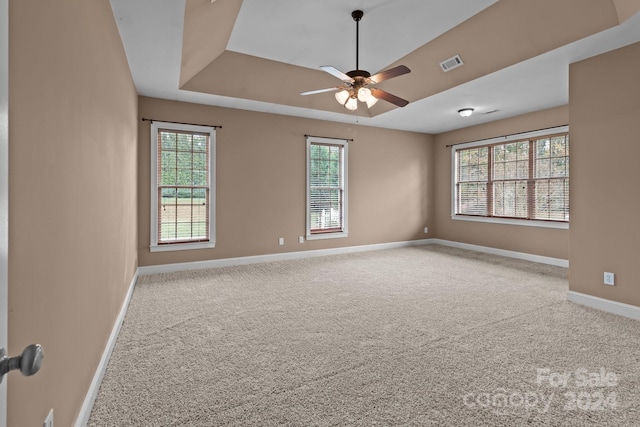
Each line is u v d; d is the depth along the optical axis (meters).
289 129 5.59
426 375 2.07
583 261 3.34
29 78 1.04
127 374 2.08
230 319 2.99
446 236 7.02
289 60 4.22
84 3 1.68
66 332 1.38
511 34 3.23
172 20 2.59
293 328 2.79
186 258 4.83
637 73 2.92
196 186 4.87
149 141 4.54
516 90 4.32
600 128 3.17
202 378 2.04
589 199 3.27
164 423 1.64
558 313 3.11
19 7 0.98
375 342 2.52
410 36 3.62
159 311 3.18
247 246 5.27
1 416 0.61
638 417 1.67
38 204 1.10
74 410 1.49
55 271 1.26
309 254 5.82
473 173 6.44
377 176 6.55
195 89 4.31
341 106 5.41
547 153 5.21
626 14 2.56
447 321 2.93
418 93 4.67
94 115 1.89
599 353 2.34
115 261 2.58
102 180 2.10
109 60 2.33
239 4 3.00
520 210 5.61
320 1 3.00
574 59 3.32
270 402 1.81
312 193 5.89
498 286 4.02
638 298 2.95
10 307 0.90
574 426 1.61
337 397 1.85
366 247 6.43
